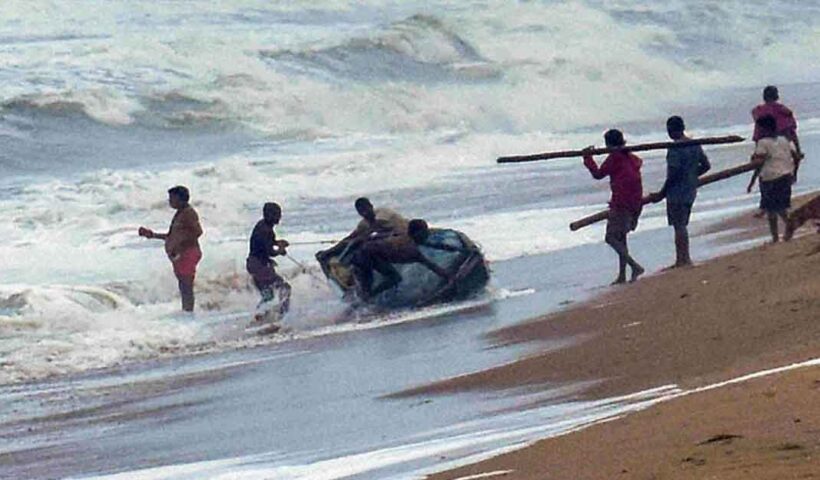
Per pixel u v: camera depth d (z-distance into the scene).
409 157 112.31
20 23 152.88
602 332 51.72
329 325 66.25
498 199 94.81
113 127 123.75
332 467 36.62
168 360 61.50
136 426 48.78
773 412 30.08
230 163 107.25
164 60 137.25
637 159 65.62
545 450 32.12
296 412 47.22
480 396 44.66
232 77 134.88
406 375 51.09
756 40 184.25
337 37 150.50
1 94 124.50
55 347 63.69
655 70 160.00
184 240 71.00
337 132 126.88
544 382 44.94
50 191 98.75
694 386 37.88
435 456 35.44
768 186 66.88
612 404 38.47
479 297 68.00
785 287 50.56
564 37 165.00
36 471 43.19
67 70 133.12
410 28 154.88
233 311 71.44
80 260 79.94
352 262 69.06
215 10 166.75
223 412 49.44
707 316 49.03
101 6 161.88
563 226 84.19
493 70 150.50
